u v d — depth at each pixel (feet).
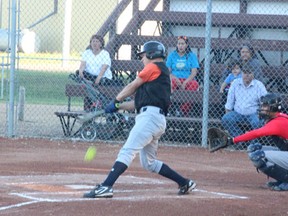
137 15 117.80
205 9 120.67
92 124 102.12
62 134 106.52
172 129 102.68
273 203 59.00
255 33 118.62
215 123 100.17
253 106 95.30
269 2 118.73
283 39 118.11
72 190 62.80
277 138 66.39
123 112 105.91
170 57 105.19
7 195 59.21
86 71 105.91
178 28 120.26
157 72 58.49
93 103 103.14
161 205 55.47
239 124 96.48
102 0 230.48
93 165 80.53
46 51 245.65
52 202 56.18
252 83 95.14
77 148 95.09
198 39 111.65
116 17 117.80
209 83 103.60
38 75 184.14
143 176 73.20
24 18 243.19
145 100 58.59
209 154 93.40
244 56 100.01
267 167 66.03
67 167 78.38
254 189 67.21
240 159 90.07
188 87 103.91
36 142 99.19
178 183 61.21
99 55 105.70
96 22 231.30
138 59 114.93
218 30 119.03
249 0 119.14
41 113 133.49
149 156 60.39
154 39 113.29
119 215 52.16
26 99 152.15
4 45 199.52
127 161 58.49
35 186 64.64
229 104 96.94
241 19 113.70
